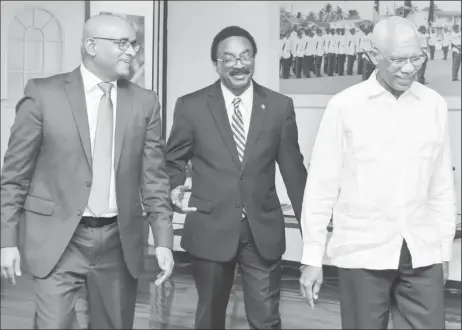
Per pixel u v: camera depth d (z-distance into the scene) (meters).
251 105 3.37
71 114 2.80
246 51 3.30
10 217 2.78
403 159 2.61
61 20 6.64
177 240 6.68
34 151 2.81
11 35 6.60
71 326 2.82
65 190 2.79
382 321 2.67
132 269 2.89
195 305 5.30
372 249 2.62
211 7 7.07
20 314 5.02
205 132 3.33
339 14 6.41
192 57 7.20
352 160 2.64
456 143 6.01
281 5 6.70
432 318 2.63
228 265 3.34
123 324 2.90
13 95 6.61
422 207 2.65
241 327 4.76
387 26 2.56
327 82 6.51
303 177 3.40
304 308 5.35
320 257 2.71
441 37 6.00
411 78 2.54
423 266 2.62
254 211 3.29
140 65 6.98
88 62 2.85
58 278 2.79
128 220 2.86
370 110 2.62
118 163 2.83
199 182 3.36
